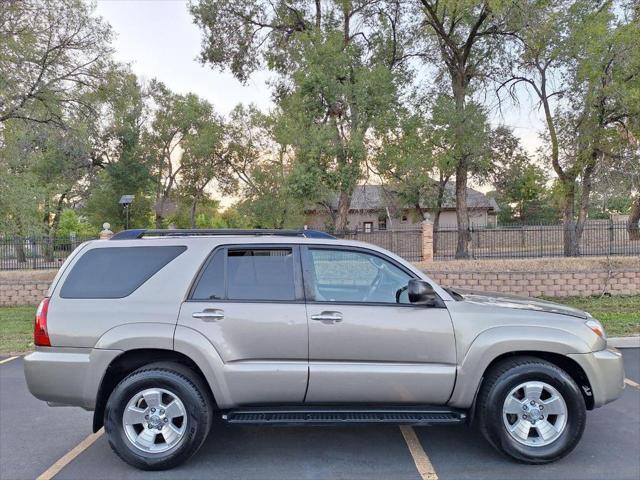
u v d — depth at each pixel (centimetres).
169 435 388
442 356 393
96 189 3416
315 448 432
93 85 1933
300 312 392
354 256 418
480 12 1880
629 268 1275
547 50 1856
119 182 3478
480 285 1291
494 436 388
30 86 1692
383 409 400
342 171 1579
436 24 1991
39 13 1653
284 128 1848
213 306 392
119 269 408
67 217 4722
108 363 383
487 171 2380
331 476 378
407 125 1762
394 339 391
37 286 1362
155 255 411
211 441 450
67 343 388
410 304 402
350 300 407
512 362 398
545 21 1698
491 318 401
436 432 467
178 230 432
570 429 387
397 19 2069
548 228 1738
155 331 385
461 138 1800
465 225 2034
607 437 442
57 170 2741
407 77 2091
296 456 416
